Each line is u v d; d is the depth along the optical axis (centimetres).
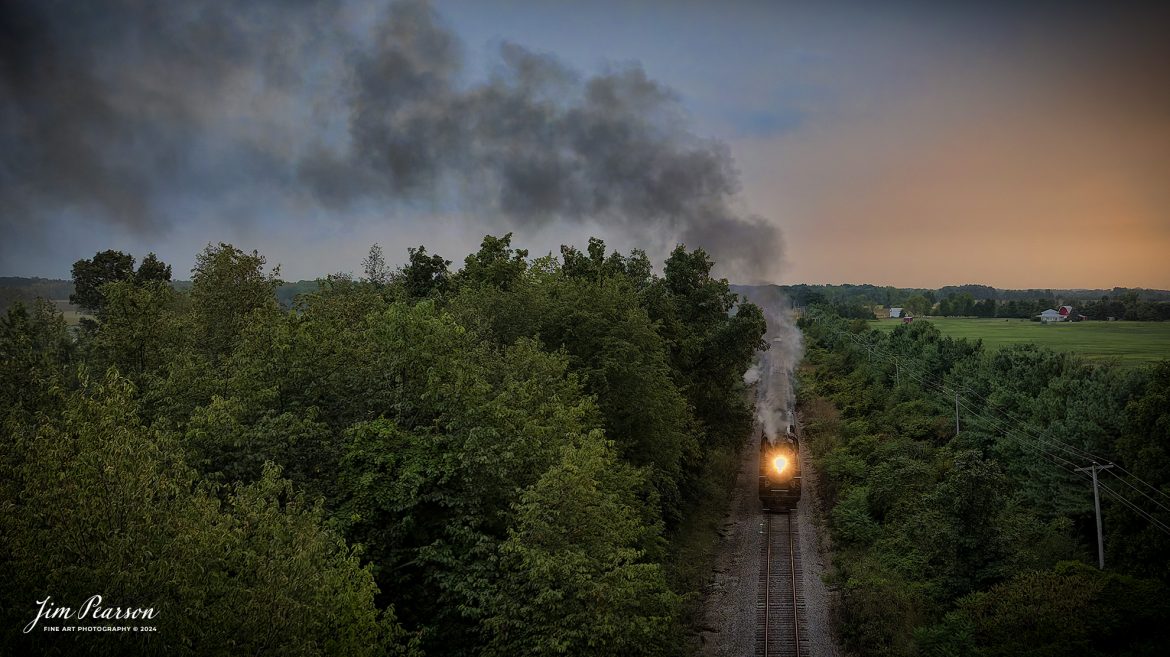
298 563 1446
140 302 2759
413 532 2281
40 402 2284
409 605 2270
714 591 3678
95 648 1216
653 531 3158
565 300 3922
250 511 1538
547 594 1983
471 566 2141
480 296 3859
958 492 3378
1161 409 3356
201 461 1995
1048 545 3597
